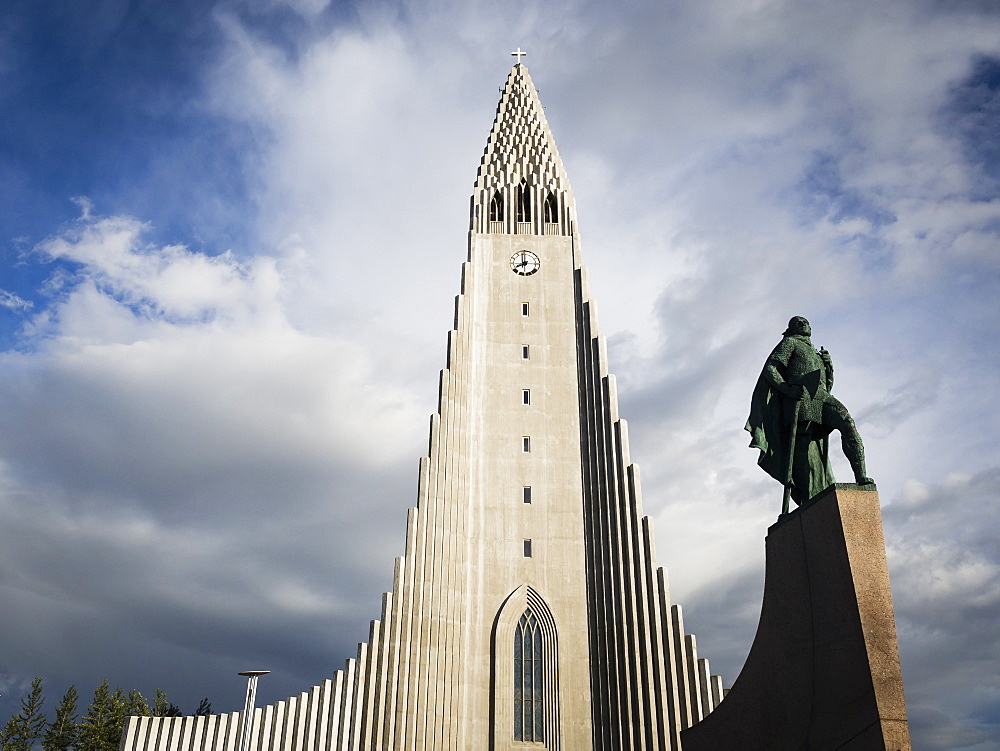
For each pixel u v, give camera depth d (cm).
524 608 5216
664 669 4819
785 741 2178
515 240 6519
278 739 4612
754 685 2350
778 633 2291
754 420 2480
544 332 6134
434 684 4859
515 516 5481
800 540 2248
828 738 2012
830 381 2422
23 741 7862
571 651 5100
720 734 2452
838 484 2138
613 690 4891
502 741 4825
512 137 7194
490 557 5359
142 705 8262
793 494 2380
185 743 4594
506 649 5069
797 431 2402
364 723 4684
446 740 4756
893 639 1959
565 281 6356
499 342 6081
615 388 5741
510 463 5650
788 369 2480
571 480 5606
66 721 8000
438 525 5281
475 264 6400
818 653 2106
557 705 4934
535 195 6806
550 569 5325
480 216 6650
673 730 4647
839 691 2008
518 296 6281
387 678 4784
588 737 4872
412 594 5034
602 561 5256
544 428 5778
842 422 2261
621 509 5316
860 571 2034
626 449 5491
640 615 4991
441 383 5747
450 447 5562
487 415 5812
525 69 7956
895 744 1842
